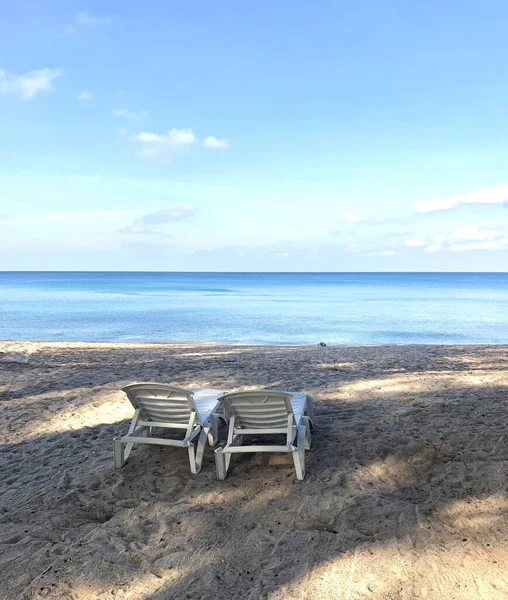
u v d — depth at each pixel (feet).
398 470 14.56
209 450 16.67
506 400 22.34
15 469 15.97
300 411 15.93
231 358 39.78
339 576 9.45
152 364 36.40
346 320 98.99
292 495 13.03
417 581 9.22
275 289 264.11
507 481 13.42
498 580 9.17
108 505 12.92
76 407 23.65
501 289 267.39
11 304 141.08
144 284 335.06
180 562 10.16
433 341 70.69
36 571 9.99
